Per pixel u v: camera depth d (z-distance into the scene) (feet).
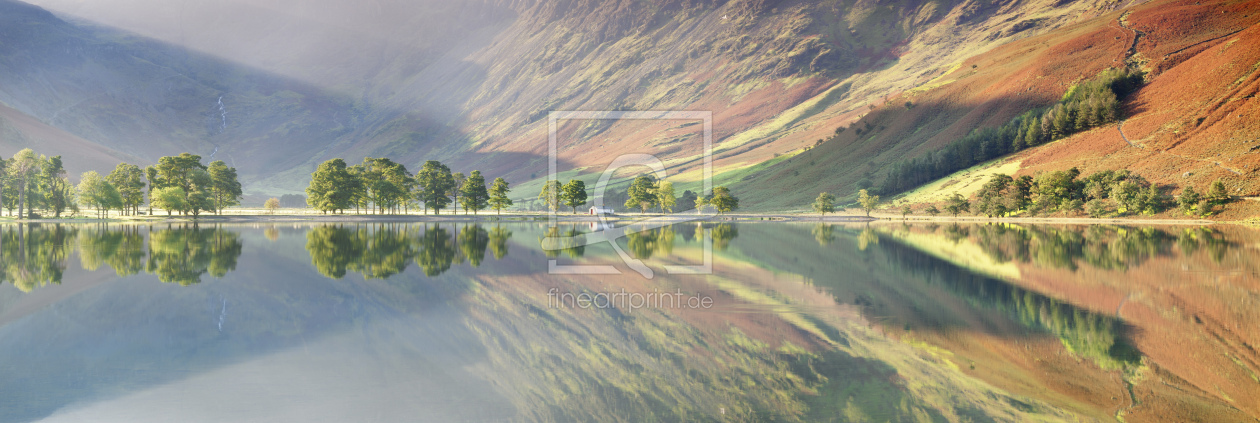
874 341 73.67
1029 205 437.17
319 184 430.20
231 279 125.39
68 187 435.94
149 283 119.85
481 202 492.54
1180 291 109.60
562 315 89.15
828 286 116.26
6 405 52.75
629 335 77.00
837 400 53.98
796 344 72.64
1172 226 317.83
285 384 58.44
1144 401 53.57
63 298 103.50
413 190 510.17
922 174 621.72
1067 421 49.37
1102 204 389.19
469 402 53.52
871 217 468.34
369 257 167.02
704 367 63.36
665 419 49.24
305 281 122.52
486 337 76.48
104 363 65.62
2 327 82.38
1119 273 133.59
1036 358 66.39
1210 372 61.57
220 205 452.76
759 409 51.85
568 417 50.19
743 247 200.13
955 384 58.13
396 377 60.54
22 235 241.14
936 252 182.39
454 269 142.10
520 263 154.40
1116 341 73.51
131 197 409.08
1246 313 89.51
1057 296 104.58
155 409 51.88
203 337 76.79
